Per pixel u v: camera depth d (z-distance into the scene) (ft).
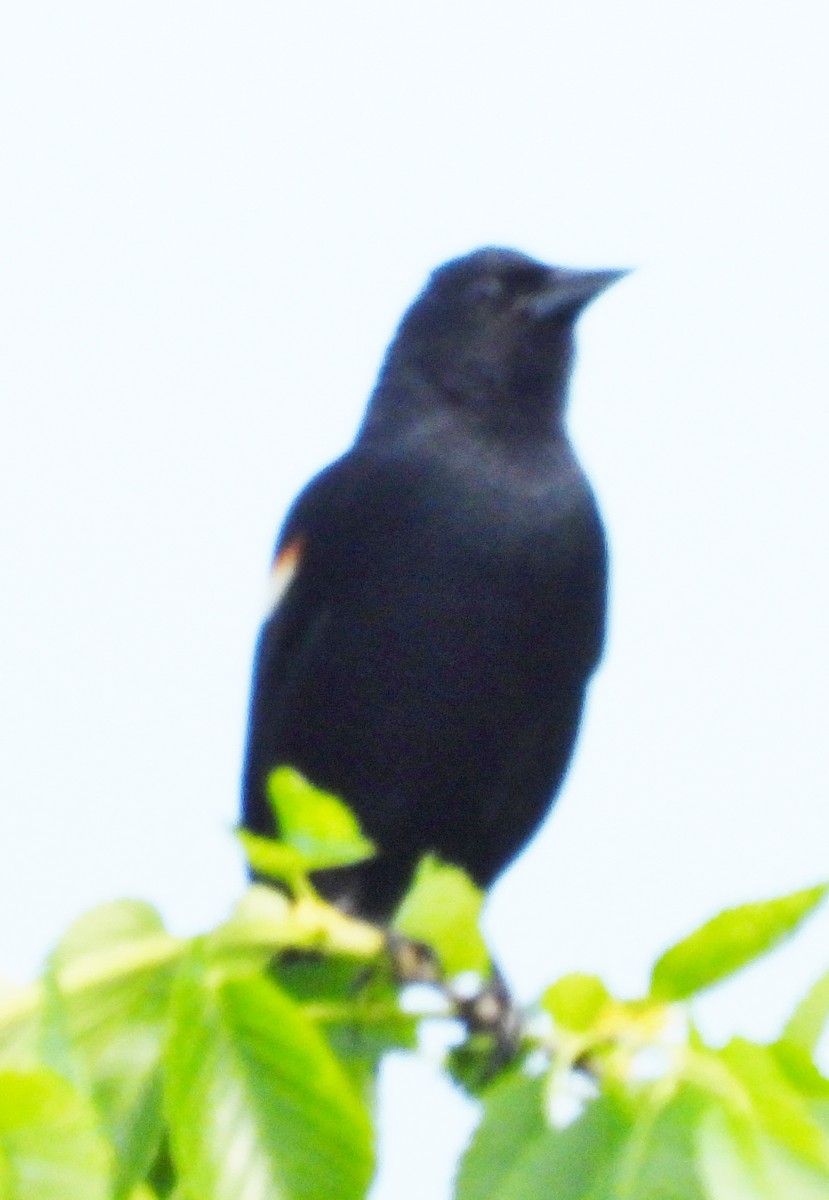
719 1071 9.38
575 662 15.08
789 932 10.40
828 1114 9.30
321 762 15.08
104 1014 9.87
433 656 15.06
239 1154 9.48
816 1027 9.60
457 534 15.06
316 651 15.08
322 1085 9.55
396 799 15.08
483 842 15.11
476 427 15.12
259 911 10.91
